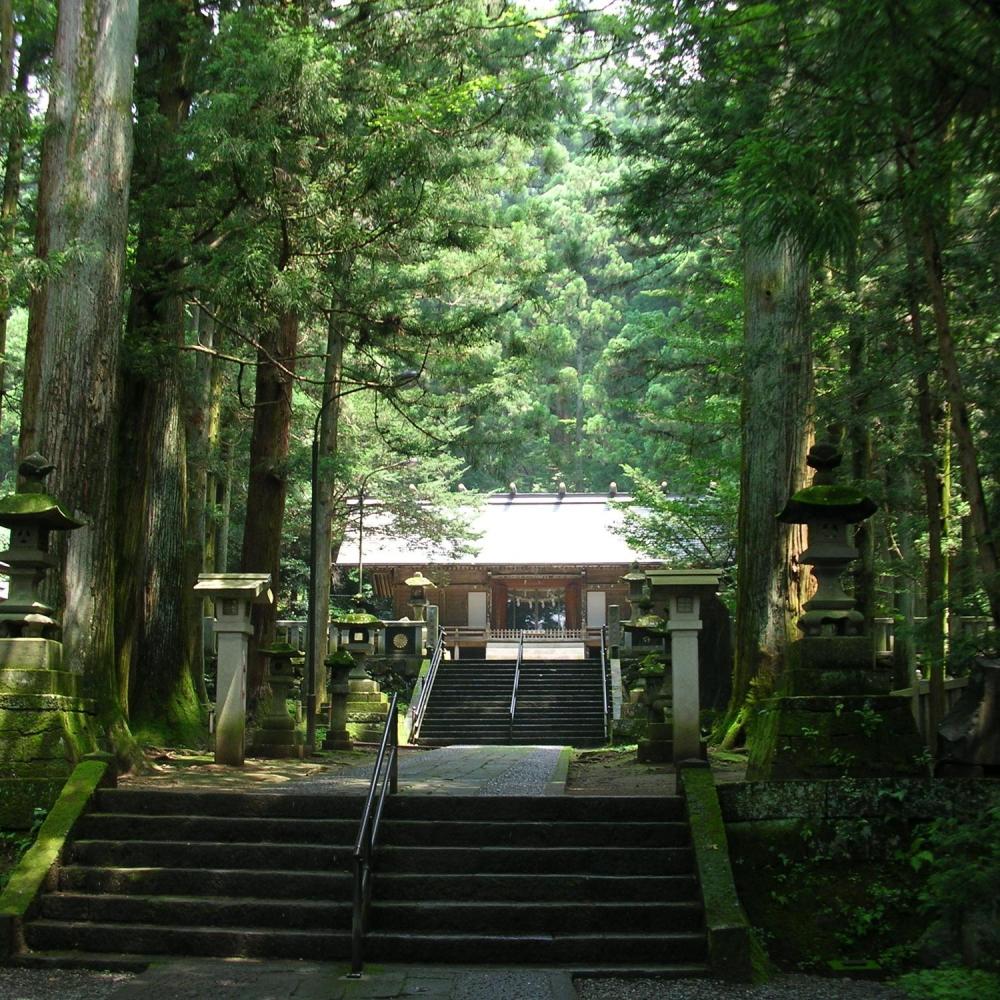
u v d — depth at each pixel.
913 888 7.04
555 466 42.97
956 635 9.23
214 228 12.91
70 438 10.19
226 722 11.79
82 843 7.54
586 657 35.47
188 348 13.38
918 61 5.75
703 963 6.65
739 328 18.14
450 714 26.75
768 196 6.24
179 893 7.27
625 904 6.97
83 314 10.30
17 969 6.55
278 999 5.91
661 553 23.84
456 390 21.42
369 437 27.80
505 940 6.70
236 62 12.17
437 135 13.02
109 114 10.61
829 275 12.74
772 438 12.66
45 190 10.56
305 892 7.22
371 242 14.21
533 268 19.69
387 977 6.32
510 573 37.97
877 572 15.50
